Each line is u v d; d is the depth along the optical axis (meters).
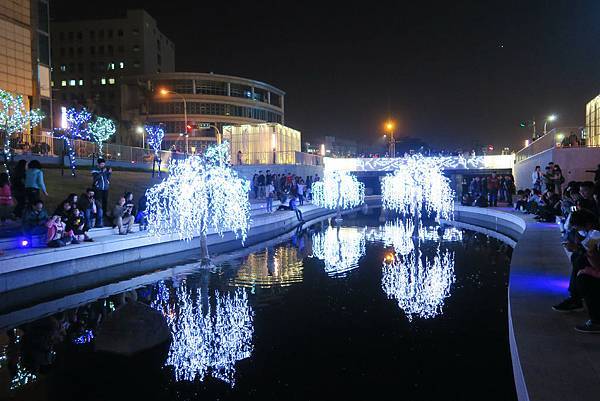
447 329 8.66
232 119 90.25
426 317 9.41
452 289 11.67
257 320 9.53
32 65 43.69
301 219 29.36
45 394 6.46
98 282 13.24
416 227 22.44
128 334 7.93
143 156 44.16
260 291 11.89
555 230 16.97
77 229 14.82
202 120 88.00
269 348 7.99
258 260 16.36
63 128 40.84
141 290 12.27
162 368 7.27
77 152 36.78
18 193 17.52
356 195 44.62
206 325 9.28
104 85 104.62
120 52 104.00
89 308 10.77
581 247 7.07
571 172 27.19
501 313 9.58
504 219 25.77
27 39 43.00
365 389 6.41
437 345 7.89
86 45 104.81
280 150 46.72
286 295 11.44
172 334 8.77
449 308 10.00
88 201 16.48
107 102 104.50
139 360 7.63
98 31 104.50
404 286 12.07
